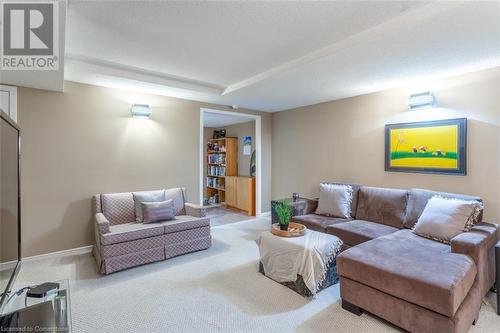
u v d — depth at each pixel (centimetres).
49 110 321
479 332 185
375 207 335
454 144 299
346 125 418
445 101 309
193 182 447
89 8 190
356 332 185
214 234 429
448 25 195
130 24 213
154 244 307
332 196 371
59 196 330
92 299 227
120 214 344
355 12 195
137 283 257
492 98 275
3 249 142
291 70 294
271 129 568
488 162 277
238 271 285
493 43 223
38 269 288
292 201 417
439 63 268
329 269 252
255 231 446
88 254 338
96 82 338
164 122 413
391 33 208
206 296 234
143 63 303
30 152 311
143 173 395
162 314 206
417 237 261
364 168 394
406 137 341
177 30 223
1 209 138
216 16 201
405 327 178
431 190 320
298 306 218
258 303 223
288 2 183
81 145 344
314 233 282
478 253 203
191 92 389
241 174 674
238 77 354
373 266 193
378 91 375
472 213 247
